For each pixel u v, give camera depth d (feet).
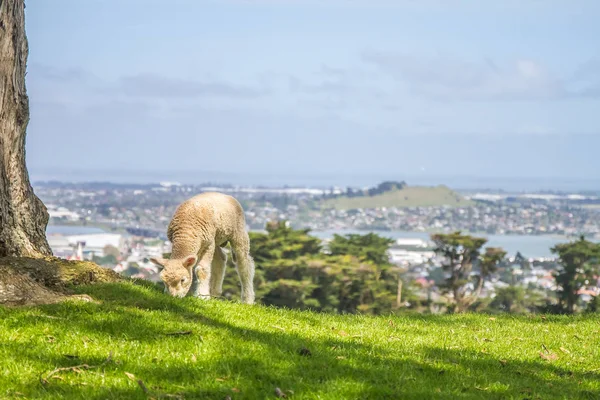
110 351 17.97
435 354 19.38
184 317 19.81
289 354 18.43
